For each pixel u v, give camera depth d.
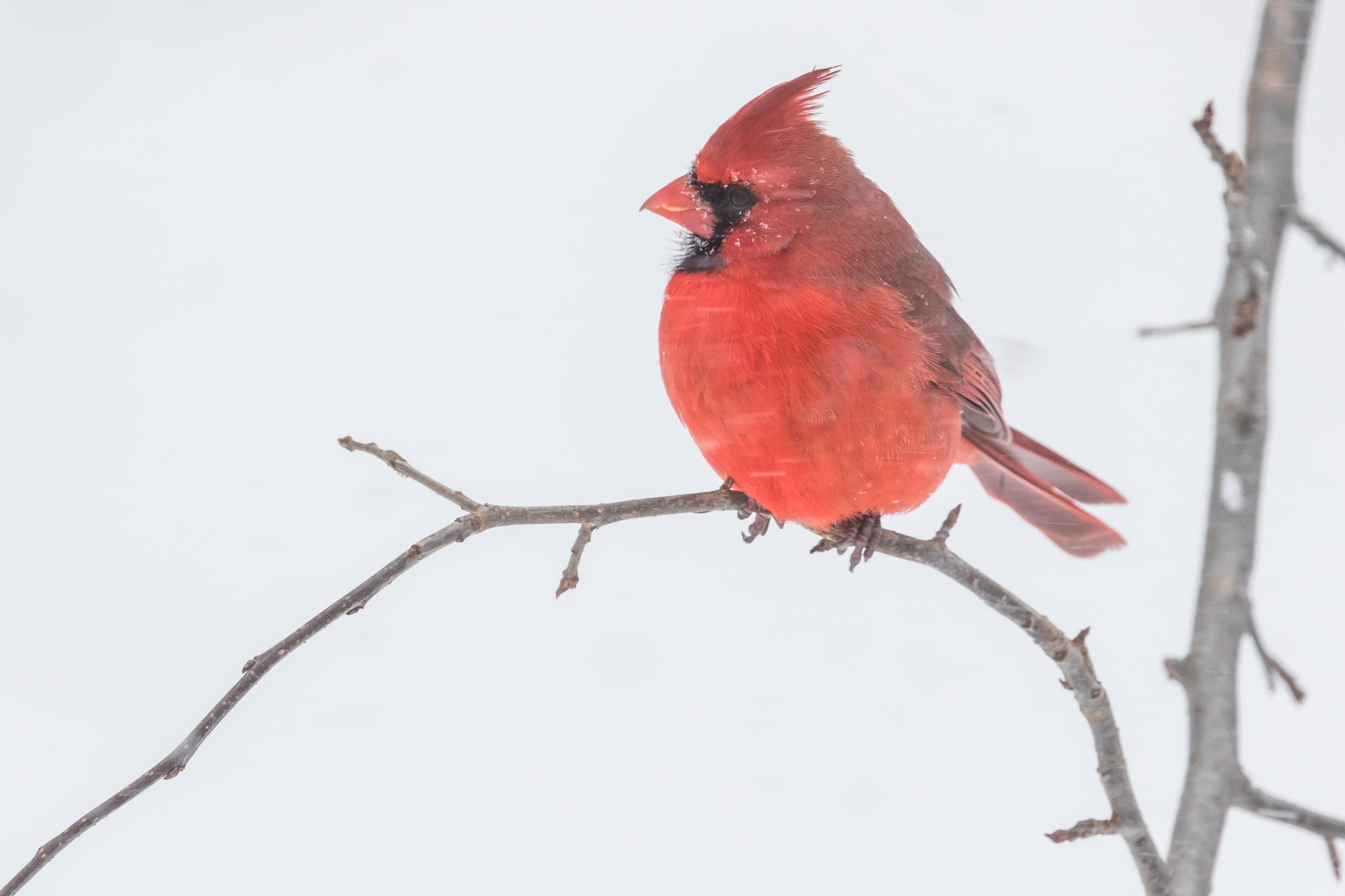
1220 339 4.12
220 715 3.72
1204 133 3.92
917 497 5.35
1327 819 3.85
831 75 5.37
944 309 5.48
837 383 4.94
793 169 5.13
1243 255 3.94
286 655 3.86
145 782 3.57
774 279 5.05
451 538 4.22
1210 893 3.77
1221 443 4.09
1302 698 3.94
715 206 5.20
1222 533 4.05
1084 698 4.25
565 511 4.54
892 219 5.54
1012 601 4.38
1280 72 4.54
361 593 4.00
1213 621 4.00
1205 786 3.89
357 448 4.38
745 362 4.99
